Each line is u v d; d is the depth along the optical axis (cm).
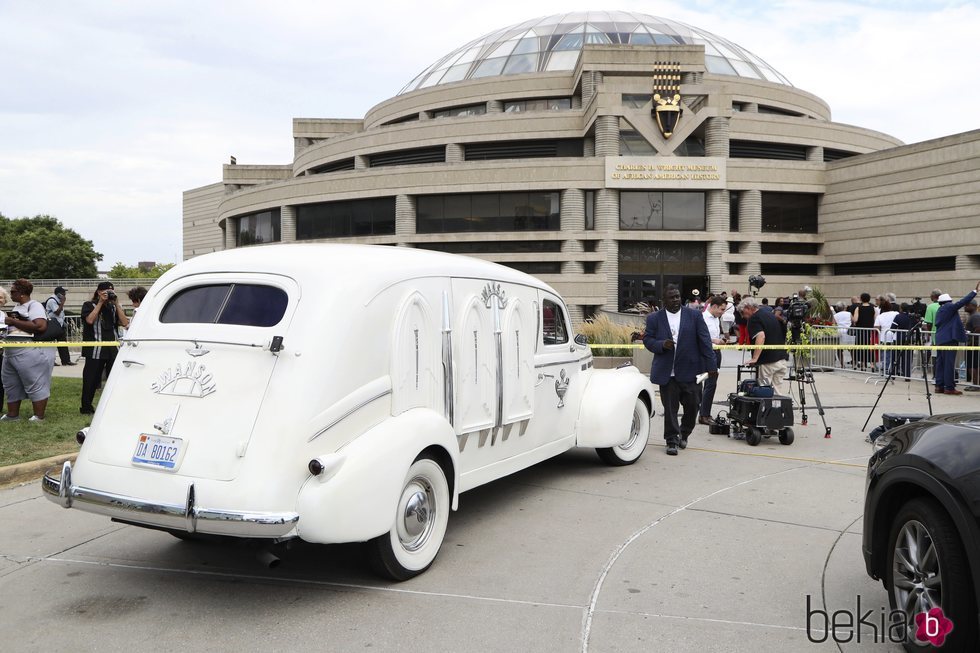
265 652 352
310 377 400
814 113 4569
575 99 4109
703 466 764
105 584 441
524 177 3631
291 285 427
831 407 1173
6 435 816
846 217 3612
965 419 355
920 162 3331
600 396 725
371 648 356
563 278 3553
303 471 389
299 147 5131
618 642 363
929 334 1527
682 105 3475
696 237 3528
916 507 335
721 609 402
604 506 610
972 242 3147
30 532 545
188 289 457
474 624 384
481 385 539
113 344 972
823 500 627
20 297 900
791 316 1168
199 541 525
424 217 3856
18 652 352
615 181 3488
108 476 414
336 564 477
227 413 400
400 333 453
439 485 474
